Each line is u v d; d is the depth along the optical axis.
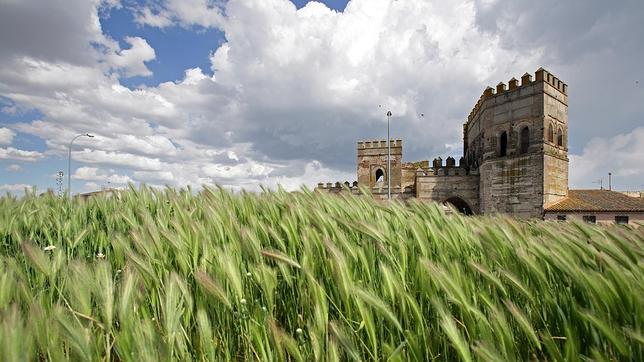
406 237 2.60
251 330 1.68
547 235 2.84
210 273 2.03
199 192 4.61
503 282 2.08
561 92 32.31
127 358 1.26
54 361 1.17
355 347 1.48
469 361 1.39
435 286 1.93
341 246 2.33
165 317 1.46
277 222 3.11
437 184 39.03
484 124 35.16
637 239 2.41
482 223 2.77
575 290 1.82
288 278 2.11
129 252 2.04
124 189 5.12
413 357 1.55
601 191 32.47
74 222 3.52
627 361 1.38
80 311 1.54
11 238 3.38
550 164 29.97
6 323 1.14
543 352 1.64
